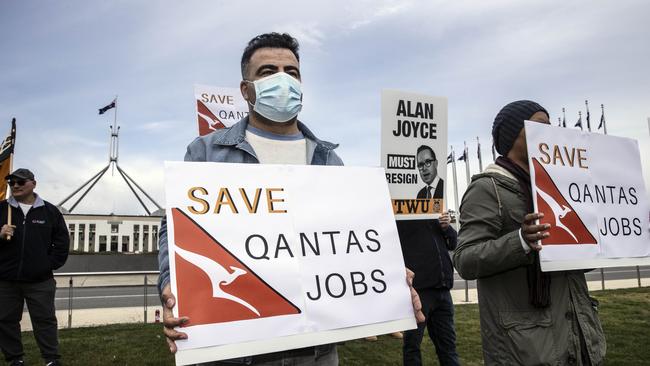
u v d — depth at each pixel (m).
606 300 8.65
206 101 5.88
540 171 1.84
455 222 23.81
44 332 4.18
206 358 1.36
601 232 1.92
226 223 1.52
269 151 1.90
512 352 1.71
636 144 2.18
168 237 1.44
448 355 3.69
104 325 7.01
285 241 1.58
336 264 1.62
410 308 1.68
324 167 1.74
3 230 3.91
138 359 4.81
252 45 2.00
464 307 8.22
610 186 2.03
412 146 3.70
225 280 1.45
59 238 4.38
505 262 1.67
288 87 1.88
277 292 1.50
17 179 4.10
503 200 1.85
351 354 4.90
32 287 4.13
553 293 1.76
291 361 1.61
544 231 1.62
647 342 5.33
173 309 1.36
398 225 3.64
